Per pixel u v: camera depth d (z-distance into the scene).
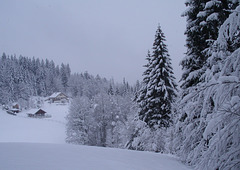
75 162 4.06
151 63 15.70
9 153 4.40
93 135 35.09
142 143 15.56
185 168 5.55
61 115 61.44
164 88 13.78
